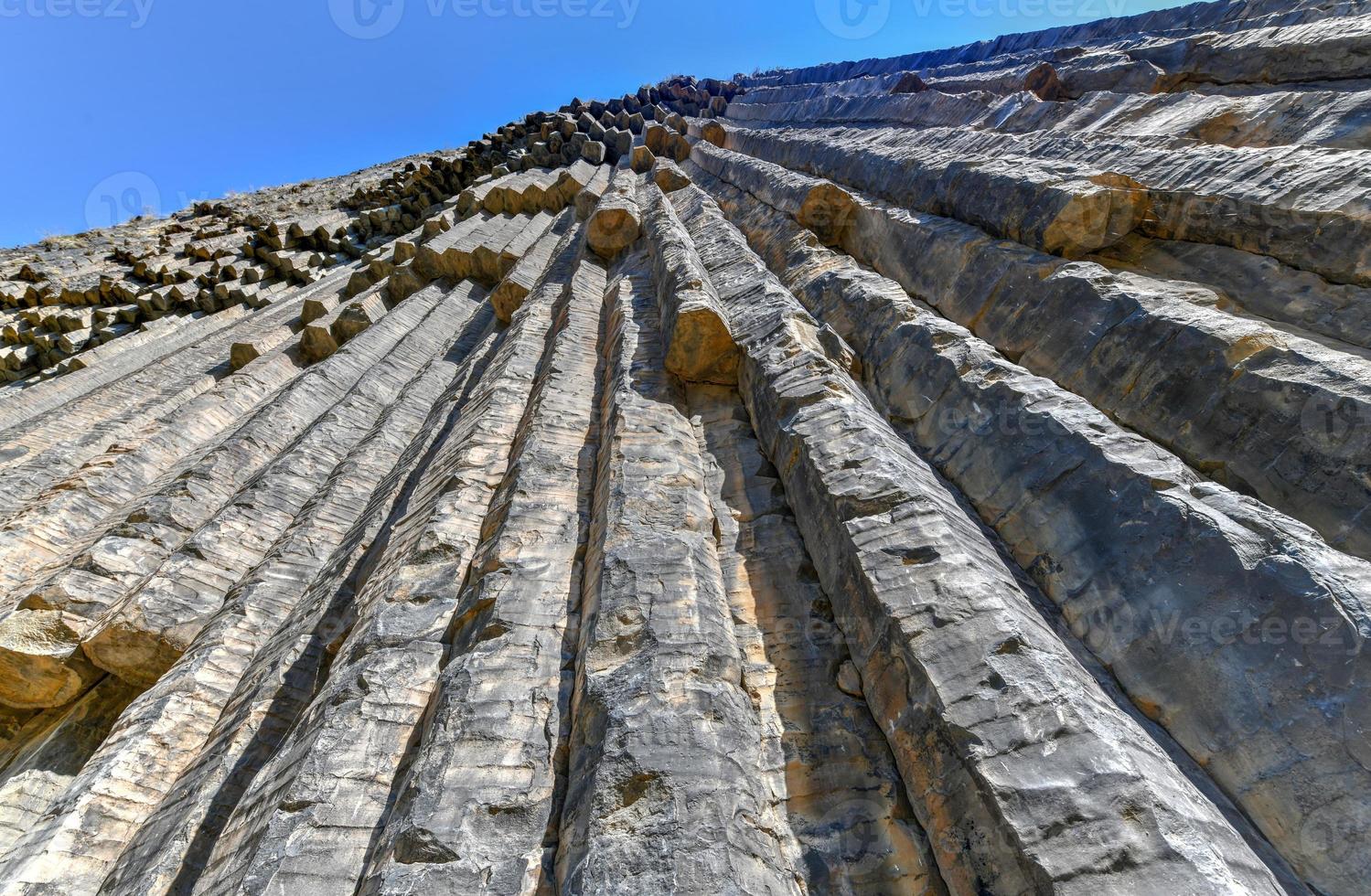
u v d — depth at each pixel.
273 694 3.22
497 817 2.13
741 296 5.57
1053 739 1.86
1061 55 13.41
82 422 7.73
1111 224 4.77
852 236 7.64
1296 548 2.18
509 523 3.48
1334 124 5.08
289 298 13.34
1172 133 6.46
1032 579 2.83
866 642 2.53
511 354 6.17
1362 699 1.84
